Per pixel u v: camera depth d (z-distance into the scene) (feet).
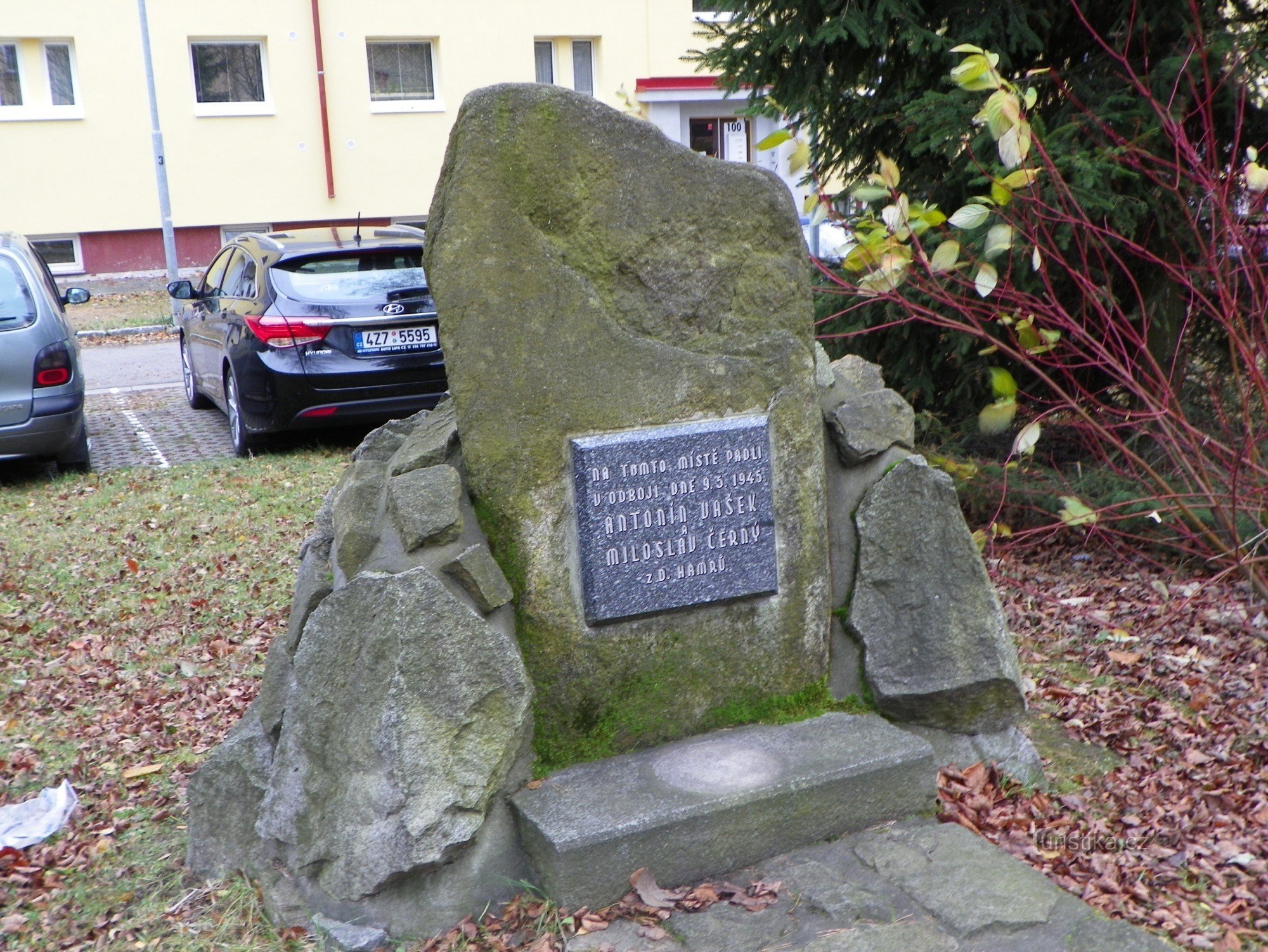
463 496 10.50
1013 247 16.05
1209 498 14.48
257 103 61.87
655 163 10.62
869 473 11.94
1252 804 11.39
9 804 12.66
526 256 10.29
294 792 10.00
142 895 10.55
